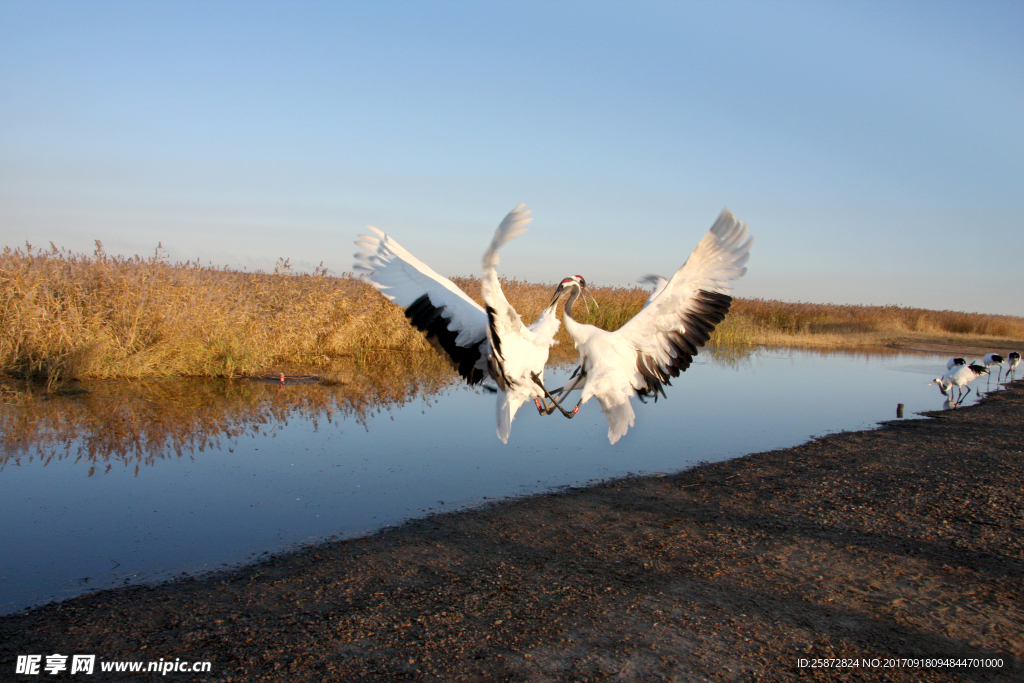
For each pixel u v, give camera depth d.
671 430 10.65
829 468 8.51
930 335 38.31
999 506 7.08
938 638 4.47
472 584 5.10
